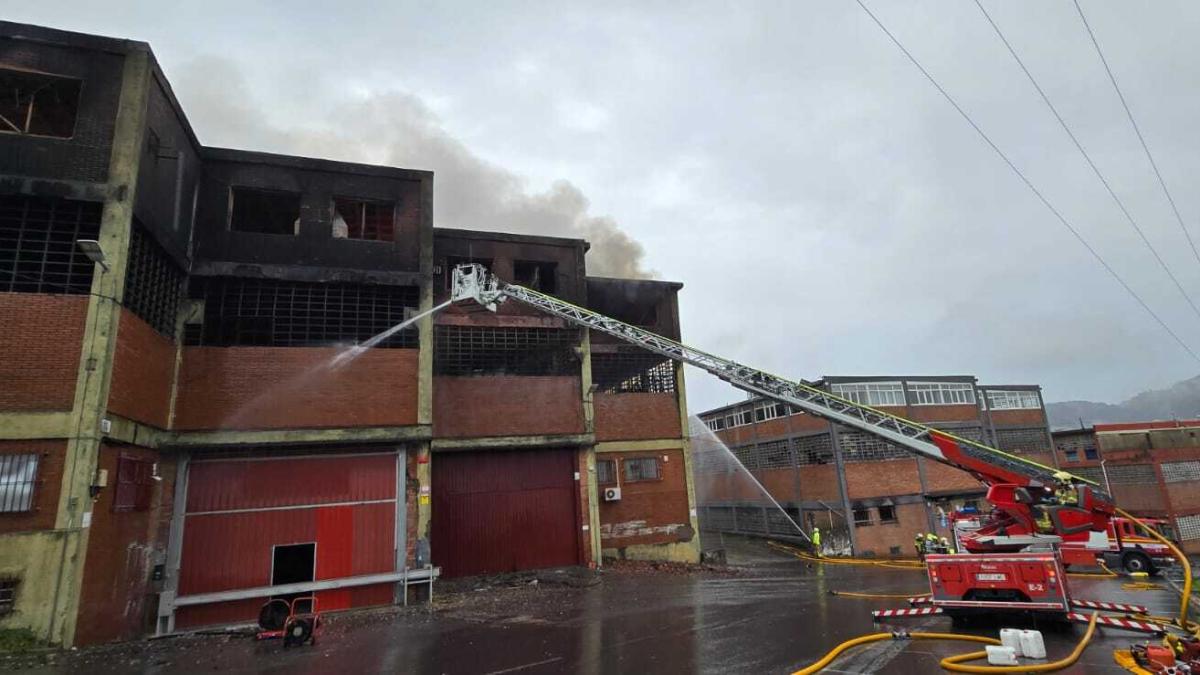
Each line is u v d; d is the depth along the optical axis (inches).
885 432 513.7
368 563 530.0
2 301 381.7
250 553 502.3
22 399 372.2
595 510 717.3
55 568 360.5
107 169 424.8
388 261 597.3
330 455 541.0
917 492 1206.9
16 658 335.6
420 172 631.8
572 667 307.4
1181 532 1264.8
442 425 670.5
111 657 350.0
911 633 358.0
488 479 684.7
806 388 570.9
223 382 517.0
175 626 469.1
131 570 435.2
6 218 409.7
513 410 704.4
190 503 496.1
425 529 551.2
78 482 372.8
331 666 323.0
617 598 535.5
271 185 573.9
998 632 358.6
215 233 546.3
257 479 517.3
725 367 609.6
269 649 371.2
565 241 799.7
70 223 419.5
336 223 612.1
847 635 365.1
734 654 325.1
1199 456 1320.1
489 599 538.3
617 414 844.0
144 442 457.1
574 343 760.3
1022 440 1478.8
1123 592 555.2
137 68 449.1
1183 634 326.0
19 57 428.8
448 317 715.4
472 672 303.4
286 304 563.5
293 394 533.3
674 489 845.8
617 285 874.1
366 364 562.3
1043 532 433.4
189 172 532.1
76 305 395.9
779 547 1234.6
